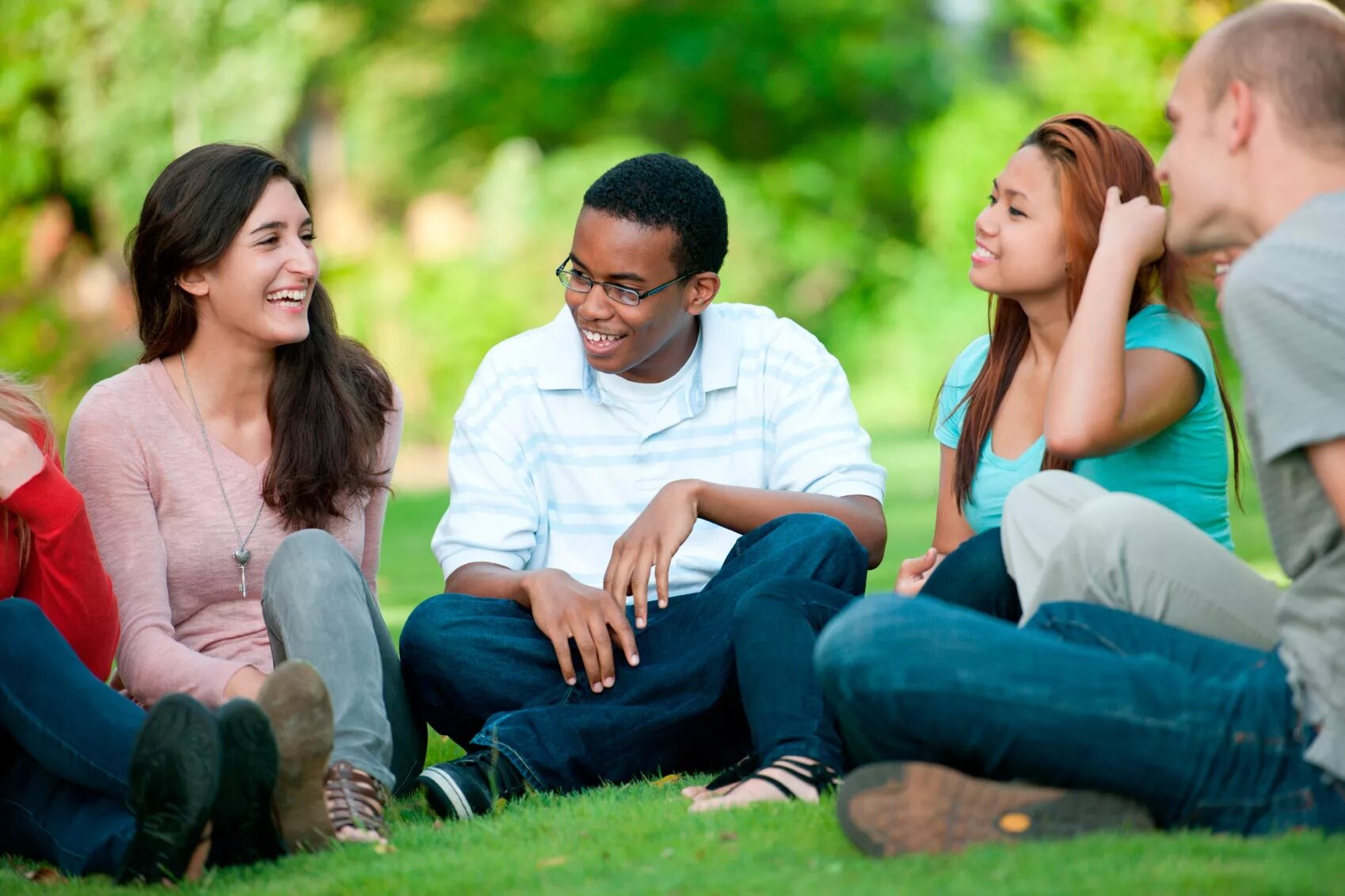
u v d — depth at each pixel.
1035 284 5.59
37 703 4.49
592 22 36.91
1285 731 3.80
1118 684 3.83
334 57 35.53
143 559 5.64
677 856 4.09
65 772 4.47
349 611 5.05
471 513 6.32
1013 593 5.00
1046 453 5.57
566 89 36.34
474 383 6.56
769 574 5.43
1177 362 5.36
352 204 34.06
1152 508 4.34
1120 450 5.40
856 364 32.78
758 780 4.66
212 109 29.23
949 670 3.86
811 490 6.34
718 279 6.27
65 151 29.56
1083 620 4.16
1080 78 31.44
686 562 6.23
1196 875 3.39
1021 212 5.58
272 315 5.80
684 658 5.52
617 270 5.93
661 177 6.02
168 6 29.06
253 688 5.16
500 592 5.82
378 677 5.07
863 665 3.92
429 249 30.59
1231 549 5.66
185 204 5.75
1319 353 3.62
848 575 5.50
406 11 36.41
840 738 4.76
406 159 36.12
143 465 5.77
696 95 36.03
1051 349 5.75
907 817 3.88
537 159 35.12
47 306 26.80
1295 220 3.77
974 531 5.98
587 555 6.40
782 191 34.66
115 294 28.06
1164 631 4.11
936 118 34.69
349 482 5.97
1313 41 3.92
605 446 6.42
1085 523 4.37
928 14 36.84
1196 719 3.81
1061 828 3.86
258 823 4.32
